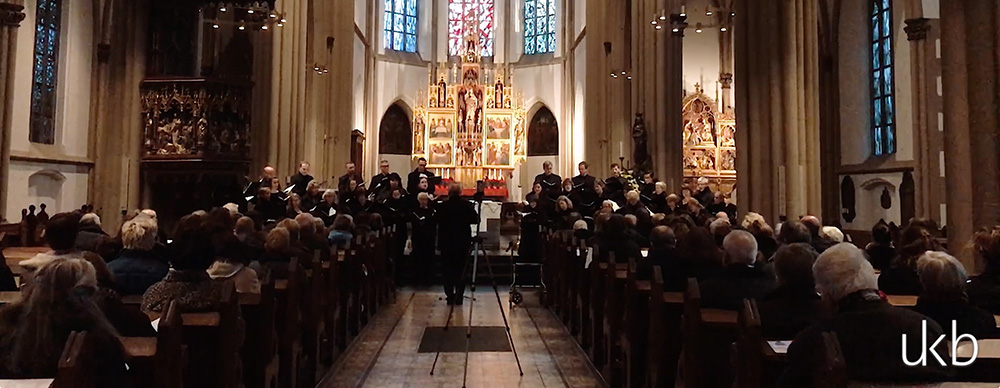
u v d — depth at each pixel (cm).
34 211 1501
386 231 1361
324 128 2512
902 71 2009
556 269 1202
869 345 330
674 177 1992
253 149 1689
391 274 1393
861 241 2122
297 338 634
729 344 448
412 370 789
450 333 1008
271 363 535
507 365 819
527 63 3853
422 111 3522
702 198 1711
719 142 2684
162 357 345
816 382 283
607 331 752
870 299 351
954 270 402
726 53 2773
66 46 1627
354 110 3170
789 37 1281
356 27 3148
